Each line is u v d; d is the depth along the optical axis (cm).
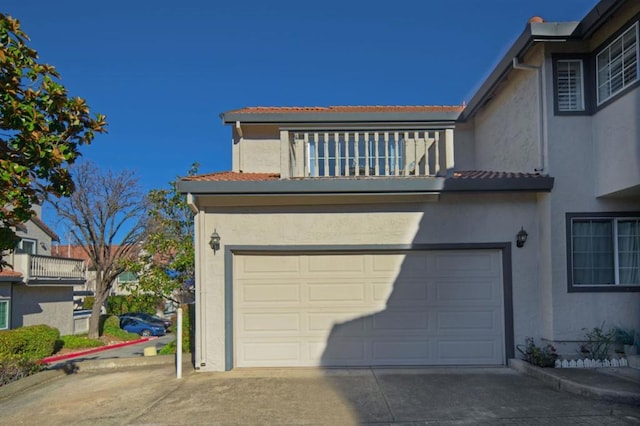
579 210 820
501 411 600
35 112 591
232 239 855
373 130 930
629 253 825
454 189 823
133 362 941
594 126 826
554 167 827
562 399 642
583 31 805
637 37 728
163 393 710
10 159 604
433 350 854
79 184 2325
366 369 833
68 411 647
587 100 831
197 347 842
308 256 870
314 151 998
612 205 820
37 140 589
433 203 861
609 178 786
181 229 1431
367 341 858
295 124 1102
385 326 860
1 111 582
